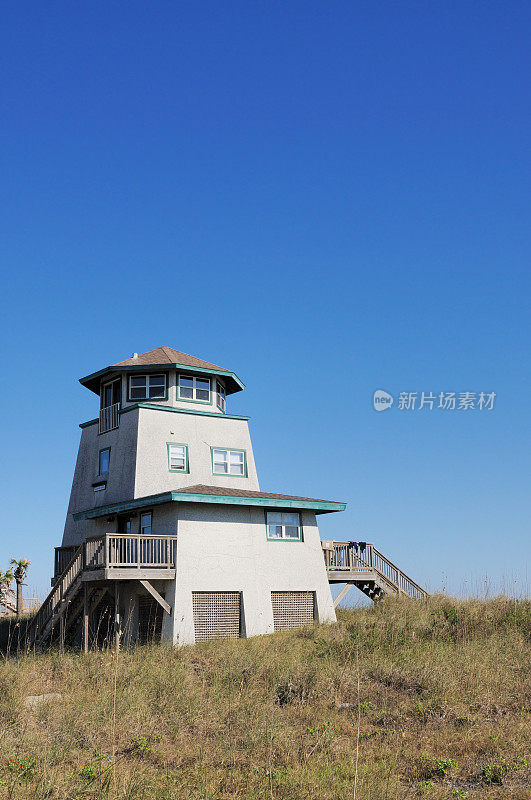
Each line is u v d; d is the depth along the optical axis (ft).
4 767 38.40
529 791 35.88
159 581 92.48
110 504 108.17
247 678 59.00
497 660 63.93
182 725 47.52
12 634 108.47
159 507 97.96
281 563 100.42
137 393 115.24
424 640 74.33
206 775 37.99
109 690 55.06
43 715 48.67
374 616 91.20
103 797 34.04
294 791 35.17
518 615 81.66
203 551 93.91
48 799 34.17
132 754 42.01
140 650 78.23
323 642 74.33
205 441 113.80
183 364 114.32
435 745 44.06
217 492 97.66
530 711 50.42
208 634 92.53
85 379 121.29
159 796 34.42
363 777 37.40
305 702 53.62
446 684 55.57
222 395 122.21
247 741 43.88
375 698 54.39
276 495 104.47
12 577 180.45
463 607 85.61
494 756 41.65
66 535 121.70
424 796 35.29
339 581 107.14
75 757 41.19
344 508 106.93
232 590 94.89
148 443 108.58
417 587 110.93
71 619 93.97
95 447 118.62
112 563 87.10
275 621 98.78
